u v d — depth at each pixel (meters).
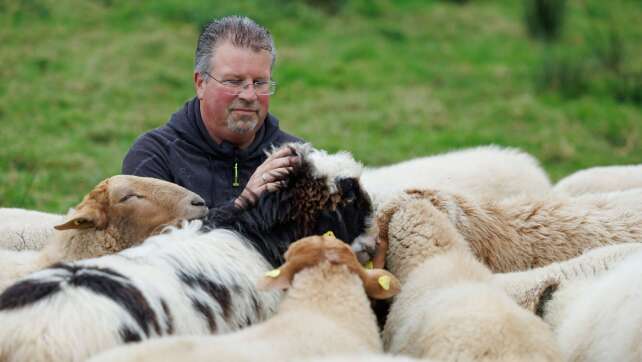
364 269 7.93
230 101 9.98
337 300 7.54
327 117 24.02
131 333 7.01
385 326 8.79
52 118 22.36
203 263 8.03
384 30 32.91
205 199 10.10
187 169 10.16
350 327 7.34
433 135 22.88
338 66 28.48
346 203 8.84
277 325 6.98
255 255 8.50
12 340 6.67
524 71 29.92
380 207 9.89
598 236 10.51
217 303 7.87
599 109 25.92
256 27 10.13
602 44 31.42
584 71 28.52
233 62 9.90
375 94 26.34
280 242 8.72
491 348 7.18
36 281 7.17
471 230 10.16
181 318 7.48
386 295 7.83
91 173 18.66
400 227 9.59
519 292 9.25
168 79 25.81
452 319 7.60
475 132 23.14
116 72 26.02
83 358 6.68
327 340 6.87
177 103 24.52
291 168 8.77
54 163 19.22
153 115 23.30
